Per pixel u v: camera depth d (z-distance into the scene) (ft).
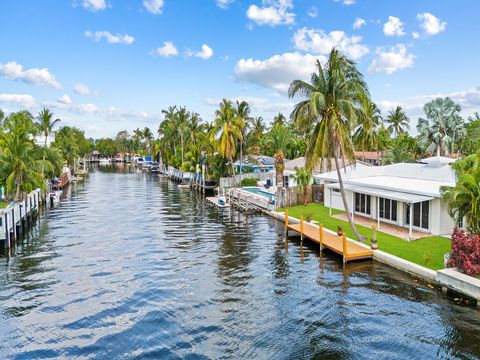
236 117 186.60
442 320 52.03
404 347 46.19
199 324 53.06
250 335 49.83
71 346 47.88
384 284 65.21
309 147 89.76
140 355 45.68
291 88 89.40
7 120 214.69
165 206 161.99
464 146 234.58
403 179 114.52
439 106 226.79
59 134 360.69
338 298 60.49
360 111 86.17
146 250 90.63
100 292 64.75
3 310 57.88
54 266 78.79
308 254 85.20
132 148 617.21
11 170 135.23
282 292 63.52
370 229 96.68
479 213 64.39
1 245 93.61
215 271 74.79
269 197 152.05
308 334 49.80
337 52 85.46
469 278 57.57
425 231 92.58
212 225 119.85
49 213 144.87
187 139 303.68
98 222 126.52
